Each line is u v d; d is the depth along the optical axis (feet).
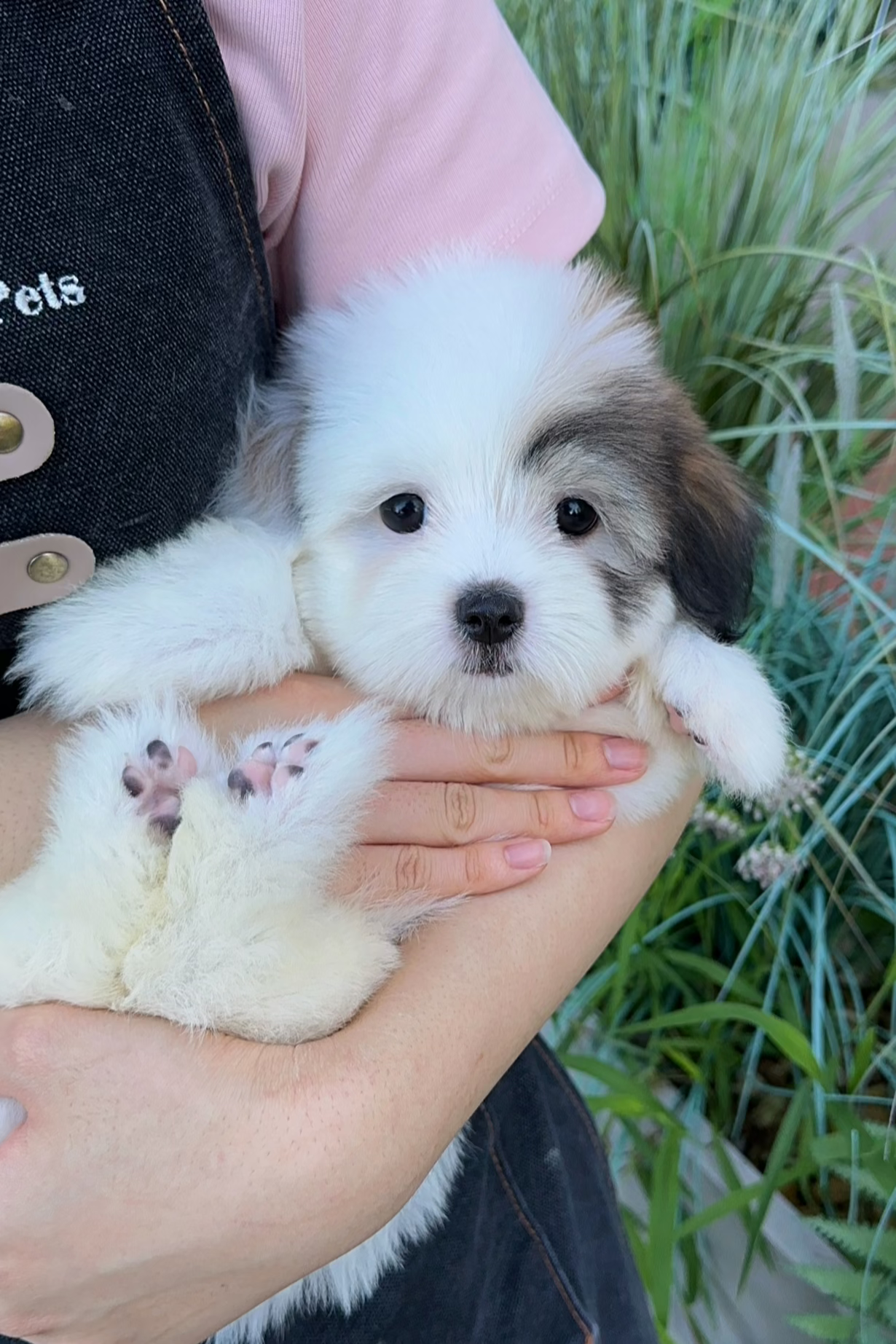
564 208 1.57
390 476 1.46
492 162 1.51
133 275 1.23
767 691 1.55
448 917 1.38
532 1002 1.36
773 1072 2.07
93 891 1.28
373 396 1.46
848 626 1.92
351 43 1.40
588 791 1.49
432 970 1.32
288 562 1.48
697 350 2.02
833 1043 1.90
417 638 1.45
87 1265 1.17
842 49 1.83
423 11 1.44
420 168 1.48
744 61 1.94
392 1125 1.21
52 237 1.19
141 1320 1.20
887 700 1.88
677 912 2.08
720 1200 1.94
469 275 1.51
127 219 1.22
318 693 1.47
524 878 1.42
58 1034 1.21
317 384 1.50
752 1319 1.96
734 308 2.00
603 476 1.49
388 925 1.38
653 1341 1.72
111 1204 1.17
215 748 1.37
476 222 1.53
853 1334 1.74
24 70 1.17
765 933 2.01
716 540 1.59
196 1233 1.17
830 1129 1.87
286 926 1.30
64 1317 1.19
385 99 1.43
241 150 1.30
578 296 1.55
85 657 1.37
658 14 2.01
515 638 1.44
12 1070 1.20
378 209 1.48
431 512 1.48
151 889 1.29
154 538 1.38
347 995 1.28
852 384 1.79
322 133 1.42
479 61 1.49
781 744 1.54
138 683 1.39
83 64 1.19
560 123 1.60
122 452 1.28
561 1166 1.66
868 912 1.98
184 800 1.30
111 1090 1.19
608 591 1.50
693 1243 1.98
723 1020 2.06
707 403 2.05
